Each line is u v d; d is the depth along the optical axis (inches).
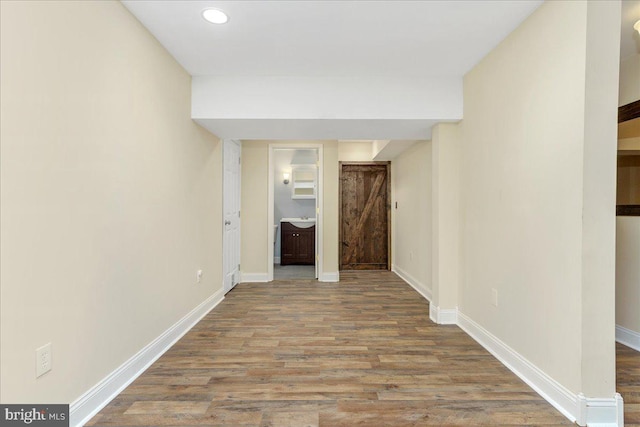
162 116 93.0
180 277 106.5
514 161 83.8
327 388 76.2
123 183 74.6
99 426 62.2
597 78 62.3
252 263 190.7
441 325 117.7
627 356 93.3
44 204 53.4
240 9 75.7
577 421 63.6
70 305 59.2
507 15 77.8
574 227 64.7
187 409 67.8
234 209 176.4
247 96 113.0
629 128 98.9
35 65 51.3
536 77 75.5
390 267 225.3
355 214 228.2
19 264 49.2
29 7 50.1
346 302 148.0
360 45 92.1
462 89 113.0
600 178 62.9
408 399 71.9
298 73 111.0
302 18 79.4
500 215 90.2
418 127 125.0
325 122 117.6
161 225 93.1
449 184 118.7
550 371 71.4
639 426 62.8
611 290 63.1
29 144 50.4
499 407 69.0
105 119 68.1
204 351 95.5
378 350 96.8
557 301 69.2
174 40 89.5
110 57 69.6
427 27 83.1
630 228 100.2
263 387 76.4
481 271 100.8
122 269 74.6
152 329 88.7
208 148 132.0
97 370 66.8
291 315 129.0
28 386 50.9
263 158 189.8
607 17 62.3
